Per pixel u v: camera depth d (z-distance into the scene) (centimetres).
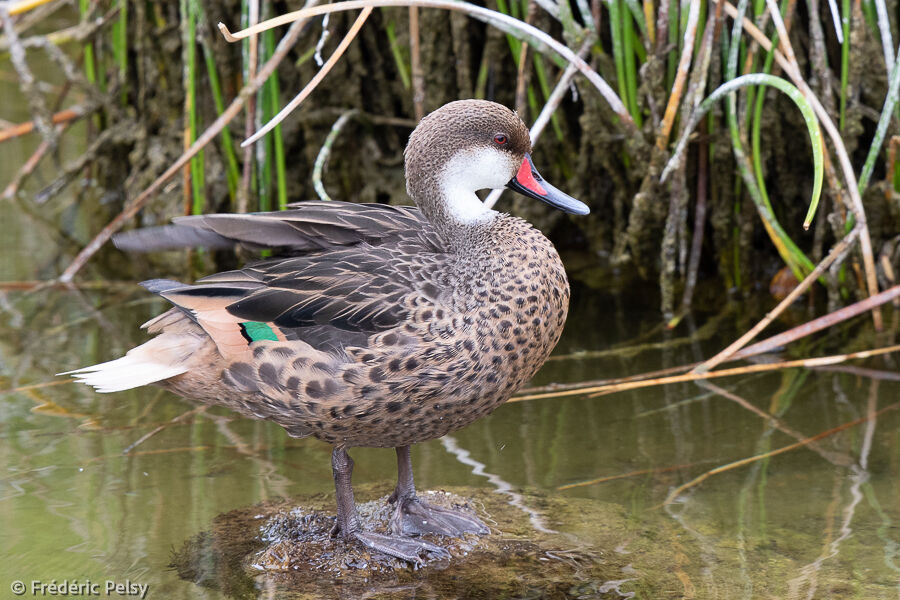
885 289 729
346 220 470
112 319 729
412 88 799
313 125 830
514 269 436
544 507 483
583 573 427
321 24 793
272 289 437
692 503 483
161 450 541
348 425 436
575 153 817
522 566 434
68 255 860
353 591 418
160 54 892
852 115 693
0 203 962
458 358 423
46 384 620
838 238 694
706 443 543
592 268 822
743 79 593
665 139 671
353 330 427
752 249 771
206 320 432
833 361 620
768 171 775
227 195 872
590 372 634
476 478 513
